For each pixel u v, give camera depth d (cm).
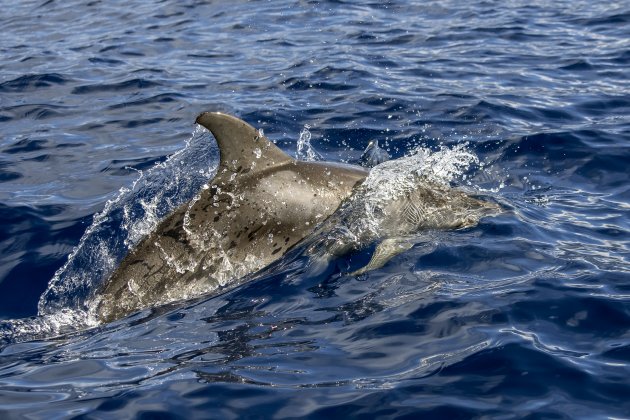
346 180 946
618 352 695
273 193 909
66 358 750
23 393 689
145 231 1005
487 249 880
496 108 1384
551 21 1991
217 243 886
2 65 1775
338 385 666
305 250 891
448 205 957
